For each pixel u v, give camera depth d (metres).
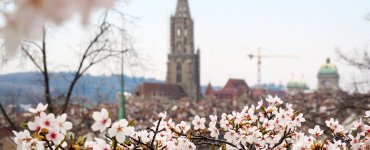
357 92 24.11
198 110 156.12
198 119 5.56
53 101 18.33
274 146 5.59
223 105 174.38
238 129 5.62
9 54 0.64
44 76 17.45
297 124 5.63
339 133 5.95
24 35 0.64
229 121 5.59
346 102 22.78
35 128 3.55
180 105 178.38
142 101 199.88
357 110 22.77
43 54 16.34
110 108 17.39
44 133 3.52
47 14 0.65
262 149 5.65
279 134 5.62
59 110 18.34
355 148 5.83
